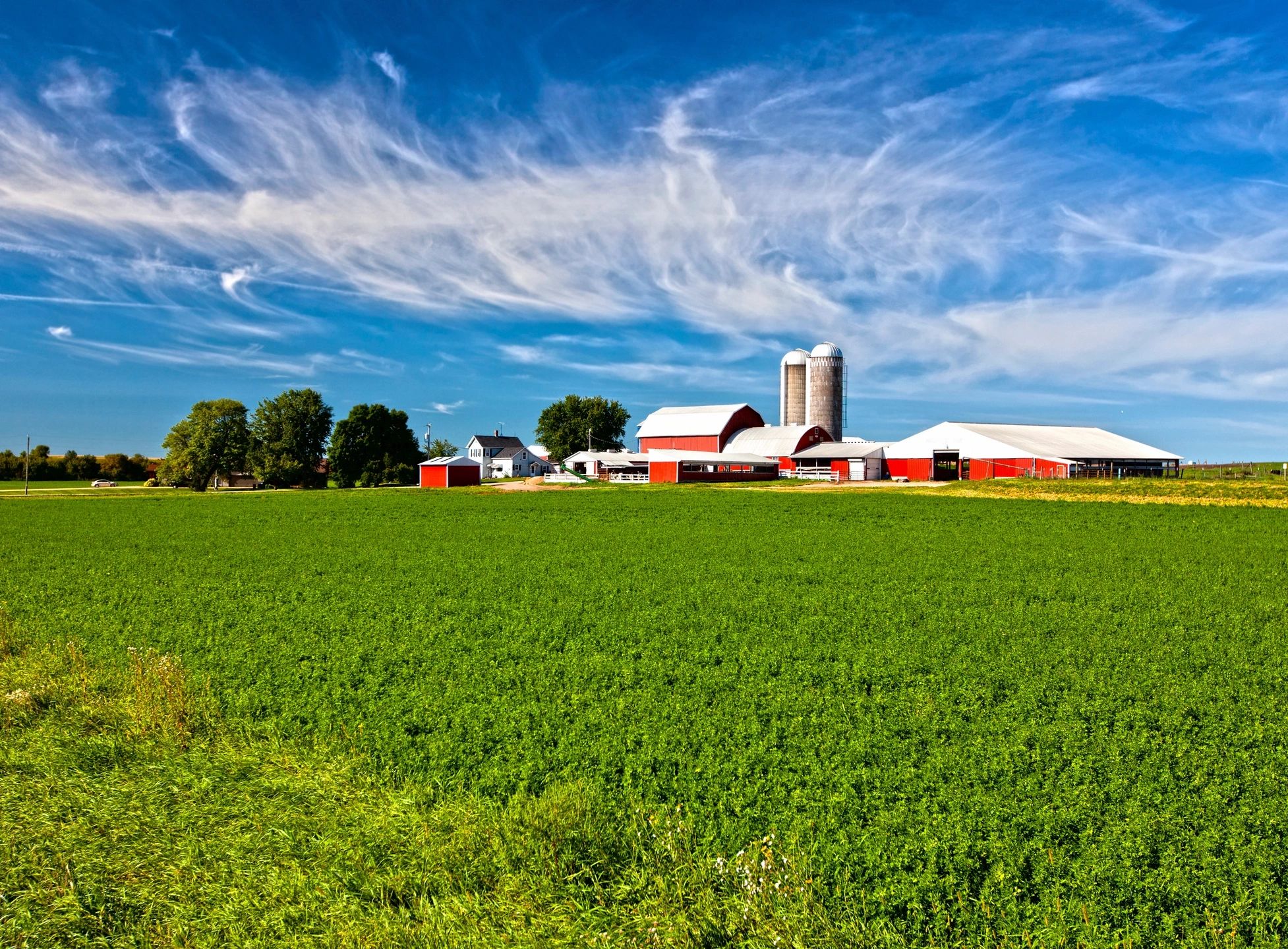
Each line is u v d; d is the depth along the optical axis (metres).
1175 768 9.65
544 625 17.86
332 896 7.32
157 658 14.52
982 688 12.97
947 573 24.92
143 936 6.86
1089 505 52.62
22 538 37.47
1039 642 16.06
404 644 16.23
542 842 7.83
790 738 10.80
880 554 29.66
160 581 24.27
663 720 11.56
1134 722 11.27
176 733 11.21
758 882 7.25
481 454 149.88
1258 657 14.85
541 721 11.62
